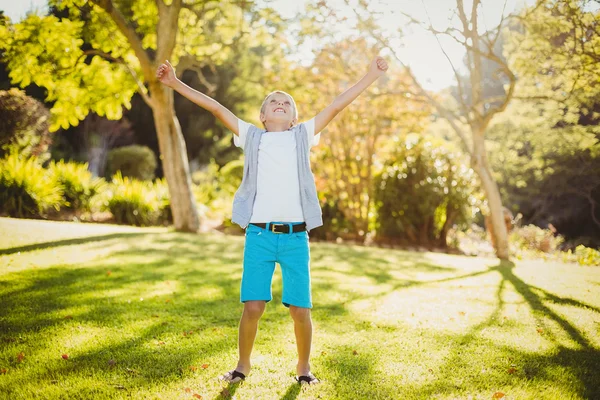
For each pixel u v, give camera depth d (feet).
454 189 30.53
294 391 7.36
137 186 34.99
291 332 10.27
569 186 42.52
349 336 10.11
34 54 26.09
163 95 27.86
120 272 15.75
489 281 16.51
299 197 8.11
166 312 11.48
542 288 15.26
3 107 34.27
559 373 8.21
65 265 16.29
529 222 55.42
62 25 26.27
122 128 67.36
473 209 30.66
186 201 29.48
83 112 29.14
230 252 21.13
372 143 33.01
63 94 28.04
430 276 17.51
